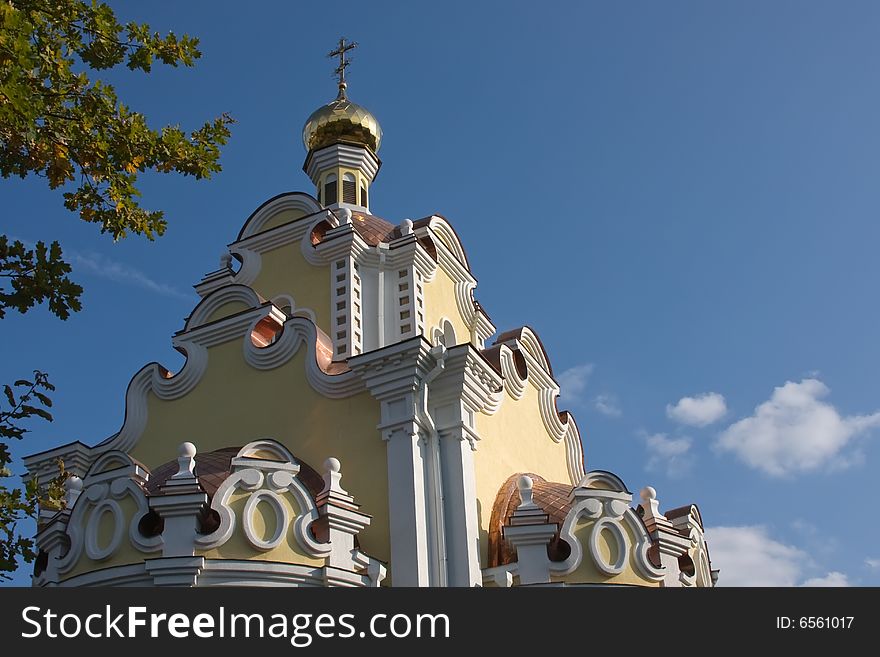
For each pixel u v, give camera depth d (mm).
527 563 18859
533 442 24859
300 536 17016
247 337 22375
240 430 21578
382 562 18562
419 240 25156
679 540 20578
